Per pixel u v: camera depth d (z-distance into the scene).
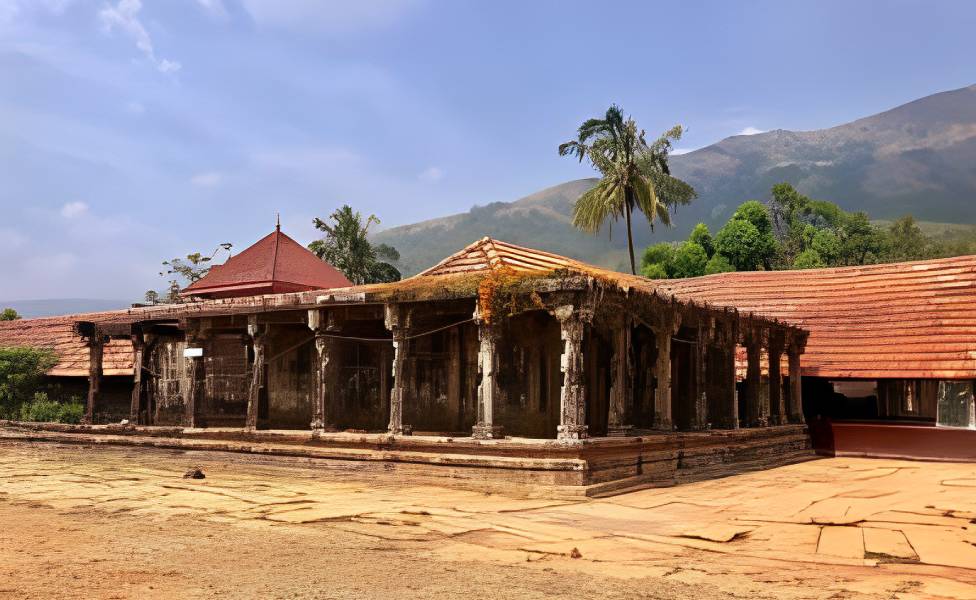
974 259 26.98
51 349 28.08
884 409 25.58
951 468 20.42
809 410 28.23
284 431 18.27
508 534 10.12
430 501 12.94
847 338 26.42
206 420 21.62
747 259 58.44
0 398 26.11
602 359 19.27
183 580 7.45
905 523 11.40
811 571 8.30
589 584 7.56
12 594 6.79
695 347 20.69
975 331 23.92
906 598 7.15
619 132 45.84
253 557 8.52
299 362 20.44
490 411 15.23
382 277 53.16
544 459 14.13
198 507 11.98
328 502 12.65
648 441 16.06
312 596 6.95
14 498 12.88
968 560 8.89
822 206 75.38
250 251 27.83
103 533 9.83
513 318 18.31
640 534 10.34
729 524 11.15
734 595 7.23
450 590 7.22
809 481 17.06
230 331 21.55
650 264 57.62
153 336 22.42
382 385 19.86
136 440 20.34
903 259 58.91
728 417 20.61
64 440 21.86
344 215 52.44
